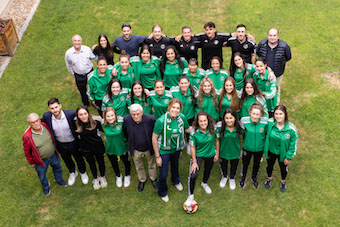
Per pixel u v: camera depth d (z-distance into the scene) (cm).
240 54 734
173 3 1253
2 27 1042
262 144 651
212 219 658
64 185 727
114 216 670
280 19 1152
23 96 938
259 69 716
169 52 755
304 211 660
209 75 757
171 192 711
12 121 869
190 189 667
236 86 766
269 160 671
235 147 661
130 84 782
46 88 962
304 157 758
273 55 795
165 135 620
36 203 697
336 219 643
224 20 1163
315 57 1008
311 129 817
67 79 988
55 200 702
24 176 749
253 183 712
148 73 782
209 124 621
